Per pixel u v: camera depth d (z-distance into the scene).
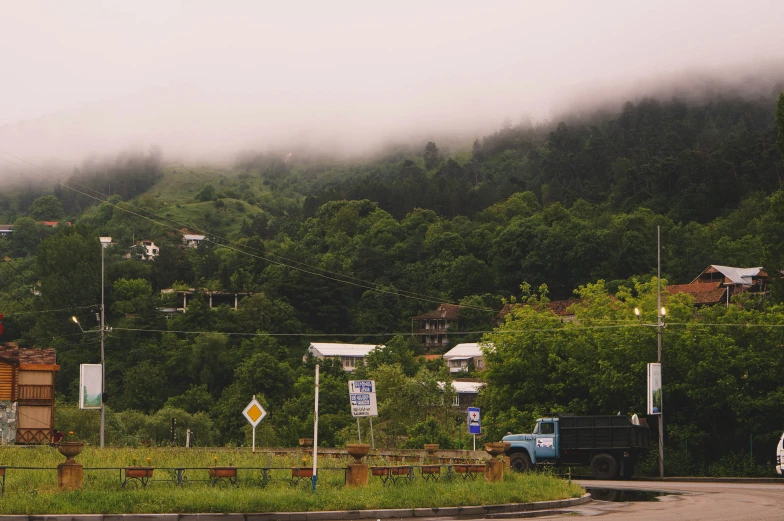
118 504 18.11
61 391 104.00
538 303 55.56
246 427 75.25
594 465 35.72
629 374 44.41
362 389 27.86
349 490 21.12
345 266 157.75
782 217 52.91
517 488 23.36
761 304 54.66
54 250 136.88
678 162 196.62
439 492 21.56
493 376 50.31
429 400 72.94
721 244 147.50
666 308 47.47
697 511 21.11
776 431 40.72
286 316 128.50
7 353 52.41
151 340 116.00
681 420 43.84
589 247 145.38
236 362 106.56
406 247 165.50
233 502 18.67
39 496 18.53
